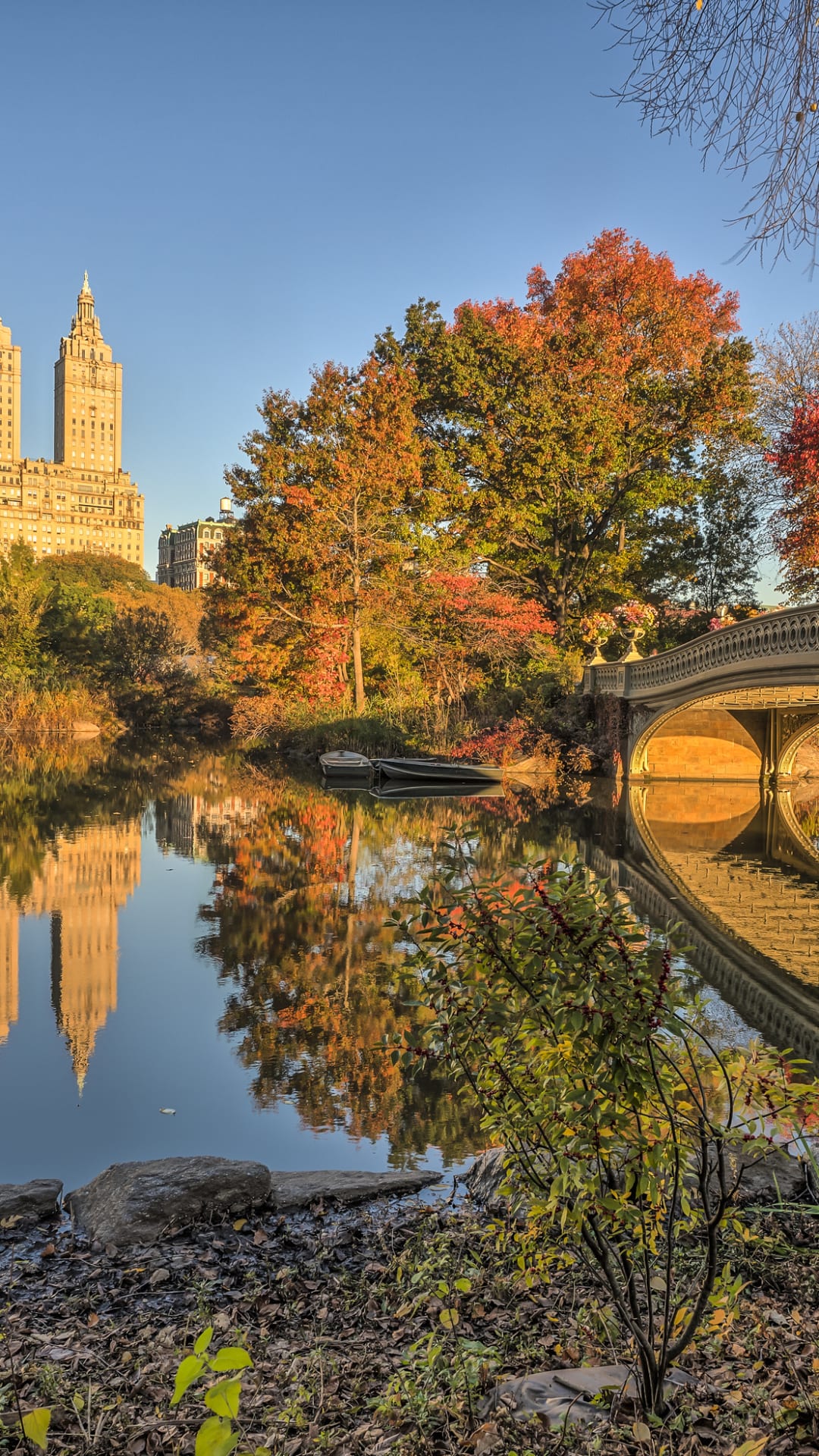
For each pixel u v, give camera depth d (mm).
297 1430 2750
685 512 39750
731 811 21812
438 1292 3715
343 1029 7684
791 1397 2645
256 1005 8273
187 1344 3398
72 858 15305
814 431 25078
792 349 34031
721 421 35750
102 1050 7266
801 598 29359
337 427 35625
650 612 31438
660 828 18938
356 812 20953
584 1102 2543
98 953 9898
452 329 39375
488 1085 2830
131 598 86438
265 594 36562
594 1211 2865
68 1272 4117
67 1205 4895
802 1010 8070
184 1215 4551
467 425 38531
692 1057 2791
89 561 95312
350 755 29062
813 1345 3121
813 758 29484
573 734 29625
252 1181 4816
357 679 35625
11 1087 6574
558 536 39344
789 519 27938
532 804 22734
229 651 53531
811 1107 2768
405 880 13547
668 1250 2699
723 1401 2703
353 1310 3670
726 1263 3395
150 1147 5703
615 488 38250
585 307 36906
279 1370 3145
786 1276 3771
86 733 45500
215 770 30547
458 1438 2623
